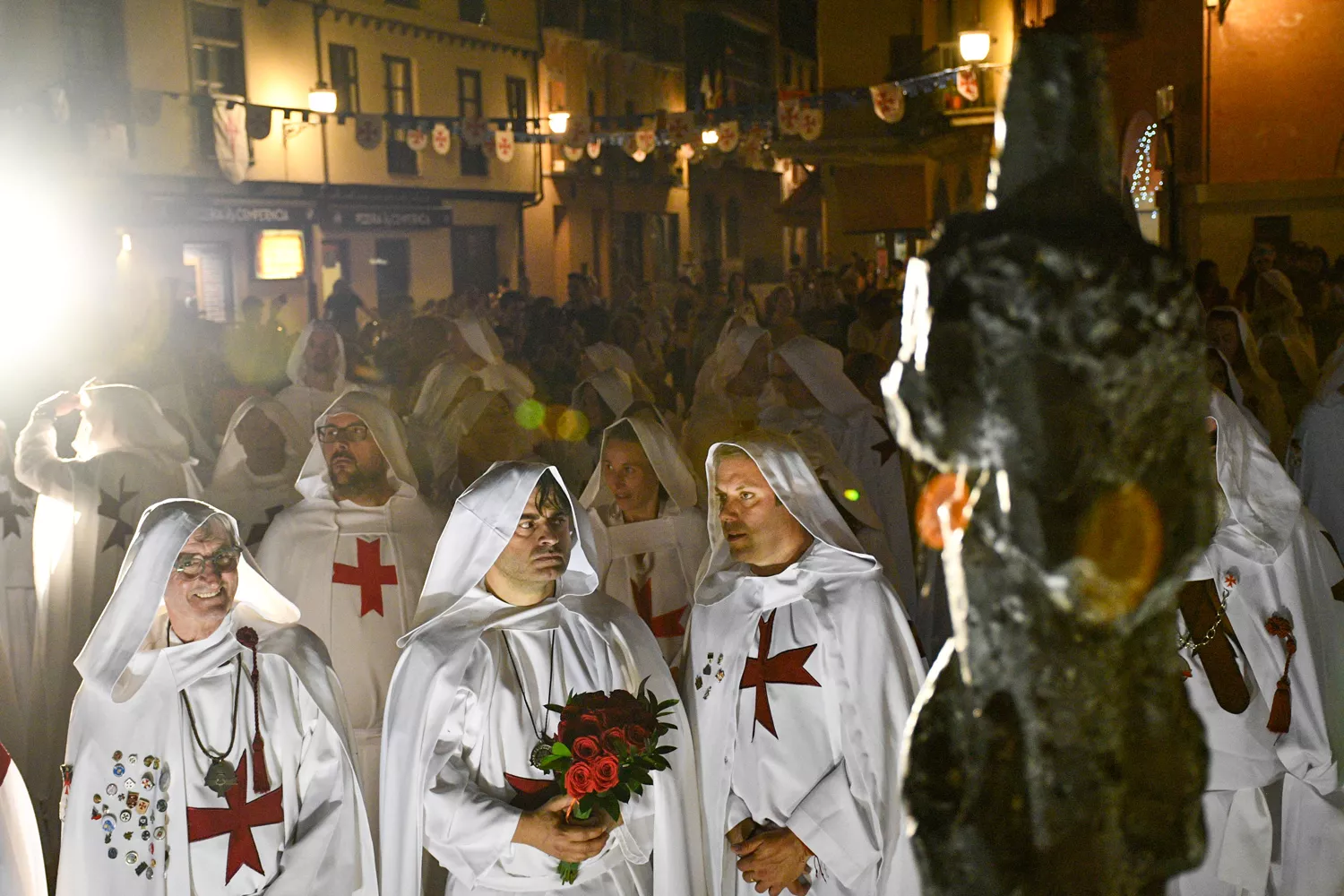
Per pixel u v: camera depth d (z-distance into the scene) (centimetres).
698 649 379
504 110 3172
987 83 2367
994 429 118
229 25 2344
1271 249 1345
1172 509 120
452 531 353
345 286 1773
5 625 598
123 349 1125
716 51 4391
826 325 1009
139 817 329
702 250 4431
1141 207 1356
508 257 3253
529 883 330
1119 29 1798
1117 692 127
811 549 369
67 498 577
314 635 365
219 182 2320
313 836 342
